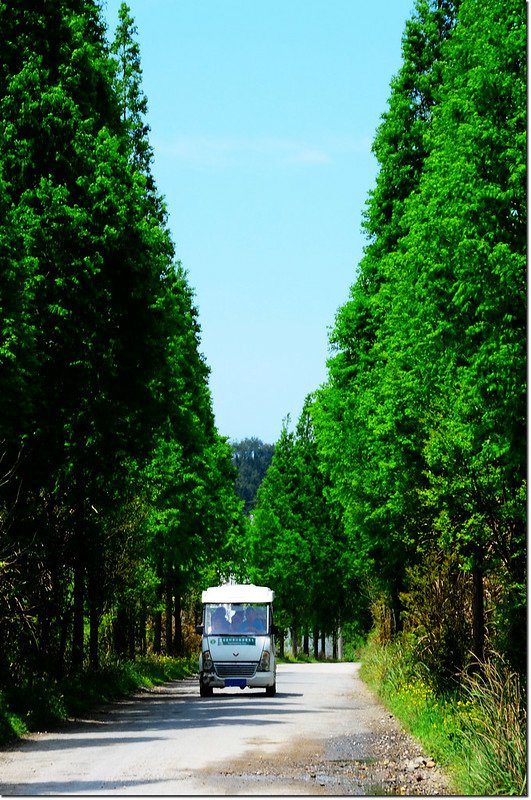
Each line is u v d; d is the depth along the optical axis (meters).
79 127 52.03
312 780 27.27
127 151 57.59
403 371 53.38
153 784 26.55
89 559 55.69
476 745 27.19
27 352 44.06
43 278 48.75
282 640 173.38
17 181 50.84
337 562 174.75
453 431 40.50
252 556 180.62
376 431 55.53
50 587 48.56
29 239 49.25
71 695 50.12
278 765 30.09
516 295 33.28
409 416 52.28
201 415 102.88
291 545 176.38
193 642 125.62
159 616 100.12
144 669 77.69
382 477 57.81
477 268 34.19
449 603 48.75
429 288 39.03
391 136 69.81
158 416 55.47
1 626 43.91
